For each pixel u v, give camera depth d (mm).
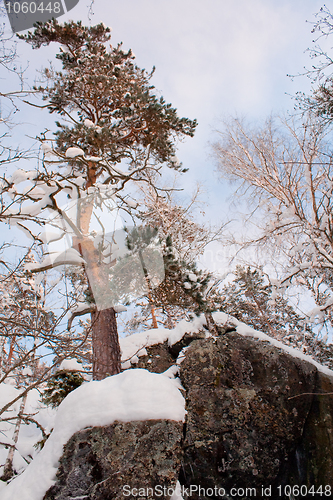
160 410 5695
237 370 7246
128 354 8641
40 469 4934
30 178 6191
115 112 8984
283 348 7742
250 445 6402
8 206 5688
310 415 7051
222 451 6234
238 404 6770
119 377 6137
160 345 8930
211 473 6031
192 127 9312
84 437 5137
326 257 9102
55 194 6645
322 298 12133
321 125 9117
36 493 4625
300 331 12211
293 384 7129
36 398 10273
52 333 5586
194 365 7359
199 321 8844
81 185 7273
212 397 6789
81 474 4832
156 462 5125
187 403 6648
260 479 6203
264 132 11586
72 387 7359
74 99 9305
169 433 5469
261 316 13570
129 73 9844
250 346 7641
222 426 6465
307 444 6746
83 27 9188
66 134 8484
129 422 5367
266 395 6961
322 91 8141
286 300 13062
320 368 7691
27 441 8203
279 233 10414
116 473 4887
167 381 6508
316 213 9812
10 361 9188
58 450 5062
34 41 8969
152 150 9352
